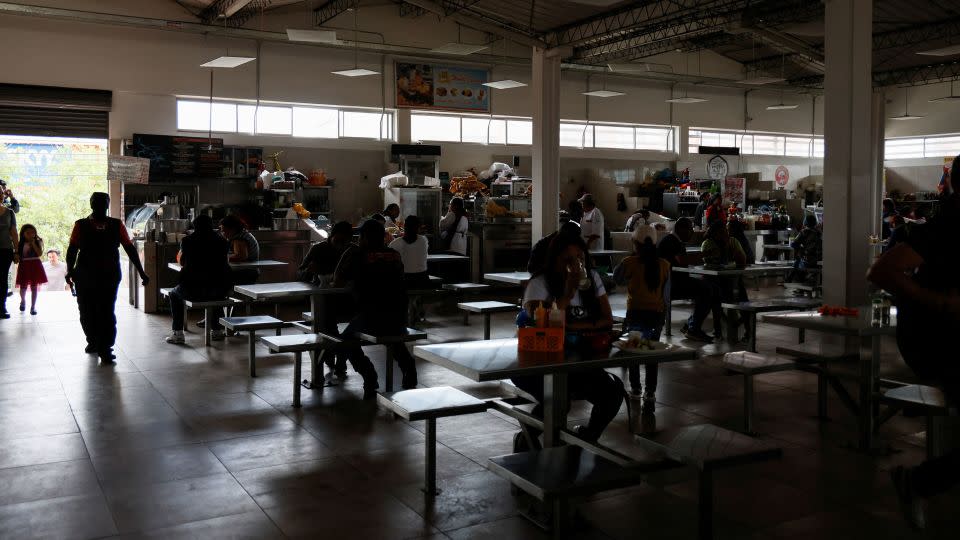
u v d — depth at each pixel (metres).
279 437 4.80
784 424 5.14
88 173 15.51
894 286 2.88
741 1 9.78
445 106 15.60
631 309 5.81
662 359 3.48
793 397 5.89
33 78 12.13
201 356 7.52
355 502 3.71
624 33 10.88
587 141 17.83
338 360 6.58
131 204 12.71
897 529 3.41
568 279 4.06
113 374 6.68
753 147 20.50
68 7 12.13
